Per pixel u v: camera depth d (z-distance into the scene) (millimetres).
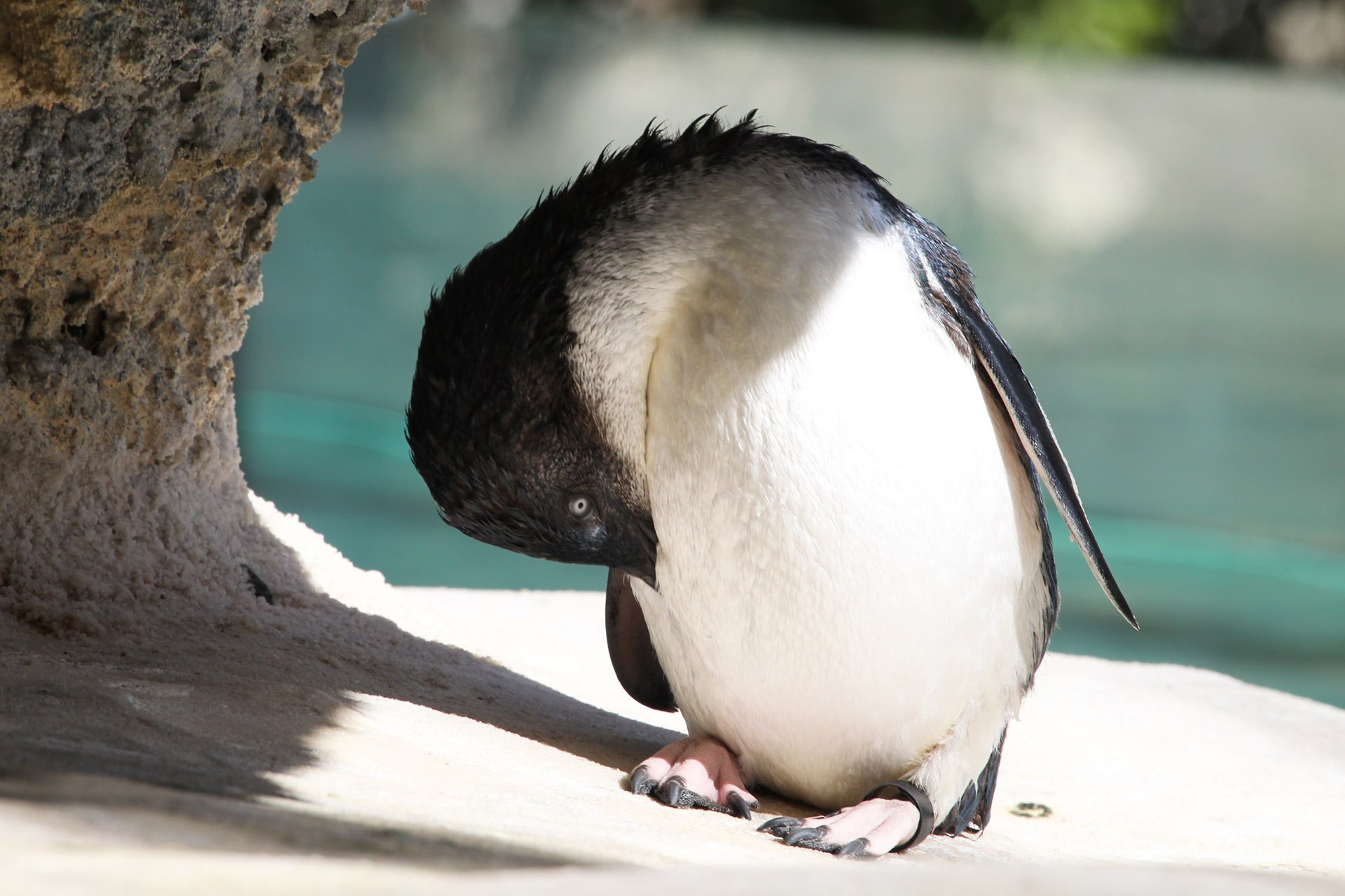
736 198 8664
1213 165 63906
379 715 8516
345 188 60531
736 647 8875
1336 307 51156
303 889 3736
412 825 5441
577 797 7898
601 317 8672
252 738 7145
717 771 9125
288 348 42625
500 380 8797
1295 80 72250
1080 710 15609
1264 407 40875
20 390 10039
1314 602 27703
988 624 9117
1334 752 14461
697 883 3977
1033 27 79562
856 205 8945
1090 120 67188
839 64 70688
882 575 8562
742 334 8453
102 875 3717
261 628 10523
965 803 9469
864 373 8469
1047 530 9688
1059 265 54438
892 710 8922
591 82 68062
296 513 29531
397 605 13234
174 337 11125
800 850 7934
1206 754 14109
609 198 8867
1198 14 85250
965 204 59688
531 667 13273
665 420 8680
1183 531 31766
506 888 3832
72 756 5738
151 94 9703
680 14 83500
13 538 9891
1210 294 52062
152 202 10430
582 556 9367
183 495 11391
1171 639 25016
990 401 9445
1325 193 63188
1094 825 11414
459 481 9125
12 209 9352
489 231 55844
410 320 46188
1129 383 42594
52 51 8664
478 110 67000
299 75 10844
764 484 8438
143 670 8352
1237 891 4023
